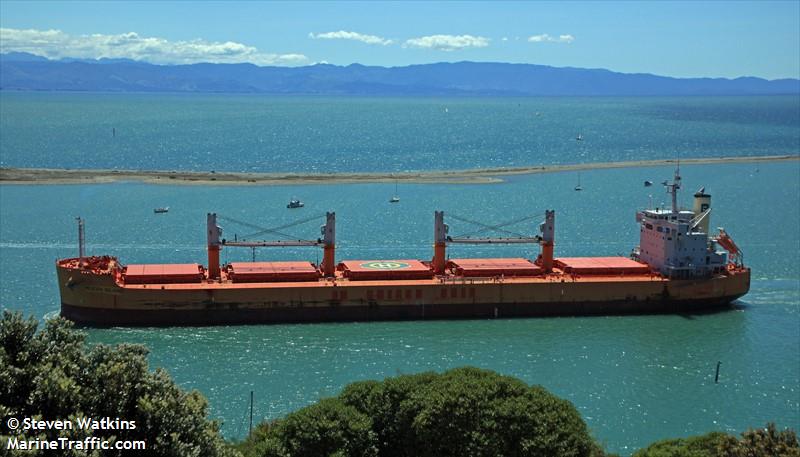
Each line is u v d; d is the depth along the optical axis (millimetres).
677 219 161500
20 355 53188
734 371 124250
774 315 153750
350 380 117125
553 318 152750
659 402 112250
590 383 118500
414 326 146625
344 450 71625
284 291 146750
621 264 163500
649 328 146125
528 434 72500
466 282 152375
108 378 54188
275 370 121250
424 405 74938
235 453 60875
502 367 124438
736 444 69875
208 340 135625
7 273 170750
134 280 146500
